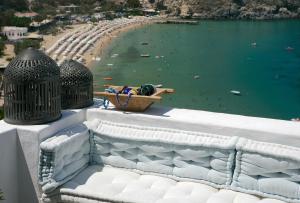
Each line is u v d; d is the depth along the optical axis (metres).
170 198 4.54
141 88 5.79
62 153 4.93
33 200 5.06
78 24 87.38
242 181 4.65
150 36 78.50
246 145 4.66
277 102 36.66
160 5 120.06
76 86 5.70
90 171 5.24
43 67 5.02
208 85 41.75
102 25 86.00
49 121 5.16
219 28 95.19
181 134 5.06
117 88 5.99
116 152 5.30
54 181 4.84
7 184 4.93
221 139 4.88
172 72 47.31
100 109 5.73
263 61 54.56
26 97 4.97
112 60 53.91
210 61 54.19
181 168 4.96
